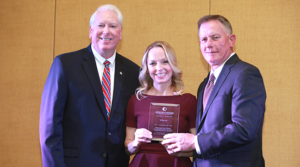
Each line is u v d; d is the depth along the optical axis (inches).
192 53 127.9
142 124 82.5
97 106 84.6
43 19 141.0
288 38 120.9
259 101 68.3
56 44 139.1
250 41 123.5
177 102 83.2
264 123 121.7
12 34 143.7
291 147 119.2
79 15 137.6
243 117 66.4
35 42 141.2
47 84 84.0
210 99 74.8
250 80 69.5
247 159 69.5
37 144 138.6
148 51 86.1
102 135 83.6
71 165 80.3
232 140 65.4
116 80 89.9
